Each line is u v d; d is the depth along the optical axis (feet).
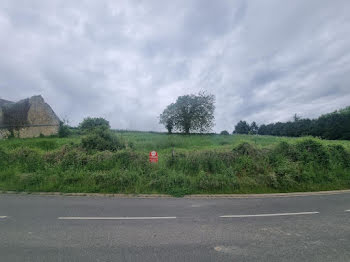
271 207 17.84
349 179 27.48
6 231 12.34
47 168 25.38
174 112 117.80
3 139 61.00
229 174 25.38
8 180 23.36
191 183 23.31
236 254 10.18
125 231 12.50
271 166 27.71
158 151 39.34
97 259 9.59
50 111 78.89
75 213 15.53
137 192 21.49
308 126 153.07
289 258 9.95
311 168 27.35
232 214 15.88
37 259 9.53
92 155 27.86
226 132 121.49
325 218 15.31
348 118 121.80
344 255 10.33
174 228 13.03
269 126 219.82
